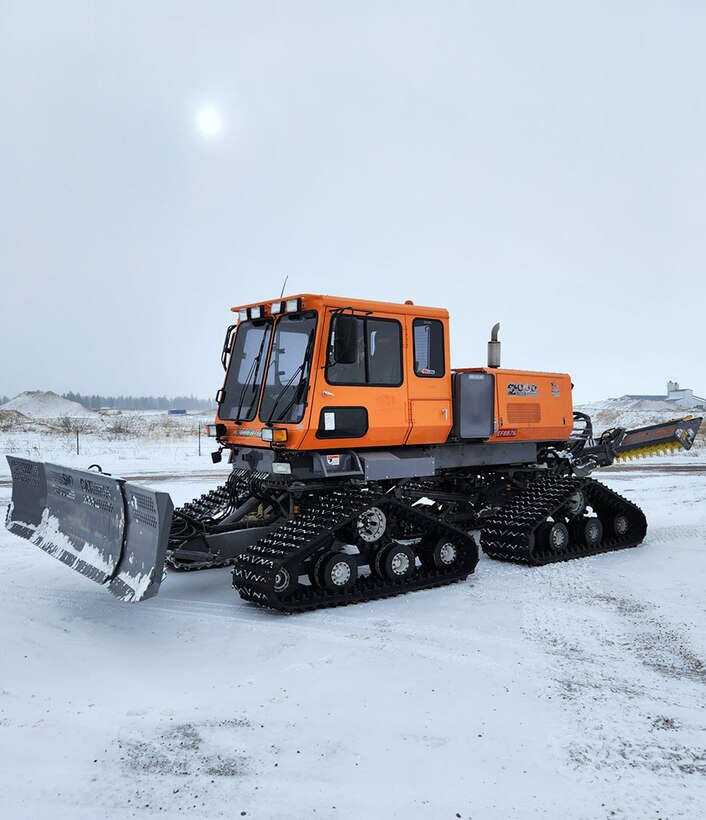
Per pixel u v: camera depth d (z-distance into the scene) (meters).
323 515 6.78
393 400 7.32
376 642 5.59
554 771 3.64
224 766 3.70
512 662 5.15
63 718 4.23
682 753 3.84
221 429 7.81
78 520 6.99
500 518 8.52
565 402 9.54
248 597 6.45
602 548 8.88
